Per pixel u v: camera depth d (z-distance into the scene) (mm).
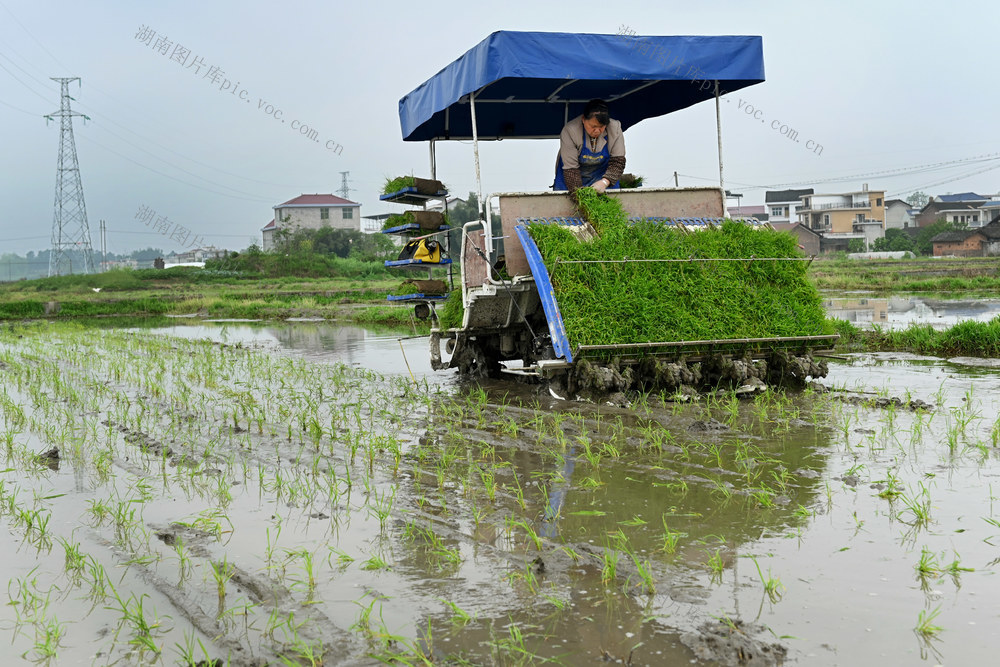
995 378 8156
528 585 3285
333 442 6191
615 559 3350
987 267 38094
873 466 4816
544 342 8266
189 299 38219
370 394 8516
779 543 3611
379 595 3250
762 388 7441
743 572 3307
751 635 2758
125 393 9148
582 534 3854
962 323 10773
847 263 46656
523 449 5680
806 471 4738
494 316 8852
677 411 6695
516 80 9117
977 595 3016
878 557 3406
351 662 2723
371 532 4039
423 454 5562
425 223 9383
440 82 8859
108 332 20266
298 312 28812
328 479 5070
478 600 3166
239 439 6398
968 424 5852
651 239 7707
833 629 2793
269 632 2969
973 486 4340
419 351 13688
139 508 4621
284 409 7527
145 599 3324
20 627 3102
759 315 7621
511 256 7961
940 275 33844
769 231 8227
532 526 3998
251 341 17016
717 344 7363
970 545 3498
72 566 3725
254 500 4691
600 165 8852
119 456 5977
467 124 10516
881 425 5945
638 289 7375
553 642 2797
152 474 5410
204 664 2738
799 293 7898
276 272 61250
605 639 2801
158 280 55562
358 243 81688
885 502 4121
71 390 9141
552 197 8156
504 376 9758
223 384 9641
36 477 5430
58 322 28266
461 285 9250
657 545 3656
